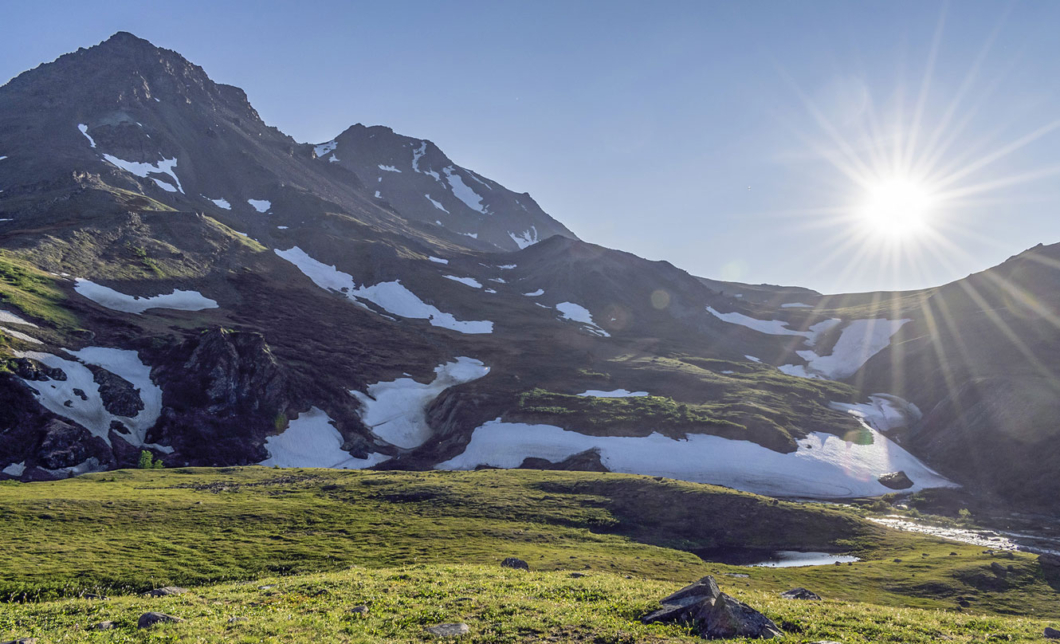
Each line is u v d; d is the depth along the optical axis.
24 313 110.19
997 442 123.31
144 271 155.75
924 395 163.00
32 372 95.06
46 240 144.50
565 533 61.38
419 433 132.38
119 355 115.19
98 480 75.94
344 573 31.36
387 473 88.62
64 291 127.69
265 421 118.00
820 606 24.59
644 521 69.06
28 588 34.91
